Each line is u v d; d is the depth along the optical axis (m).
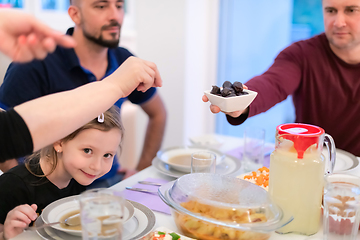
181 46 3.14
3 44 0.61
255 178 1.07
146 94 1.82
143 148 1.98
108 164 1.06
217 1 3.30
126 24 2.95
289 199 0.80
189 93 3.34
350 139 1.66
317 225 0.83
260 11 3.22
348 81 1.61
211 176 0.85
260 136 1.29
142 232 0.77
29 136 0.63
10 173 1.08
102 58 1.68
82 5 1.51
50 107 0.65
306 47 1.68
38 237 0.81
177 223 0.81
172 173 1.20
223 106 0.96
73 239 0.77
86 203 0.62
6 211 1.04
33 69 1.52
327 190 0.75
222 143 1.57
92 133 0.99
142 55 2.97
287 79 1.58
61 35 0.63
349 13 1.42
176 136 3.33
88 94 0.71
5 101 1.50
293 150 0.80
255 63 3.34
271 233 0.77
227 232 0.73
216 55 3.43
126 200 0.92
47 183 1.11
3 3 2.41
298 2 3.08
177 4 3.03
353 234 0.74
